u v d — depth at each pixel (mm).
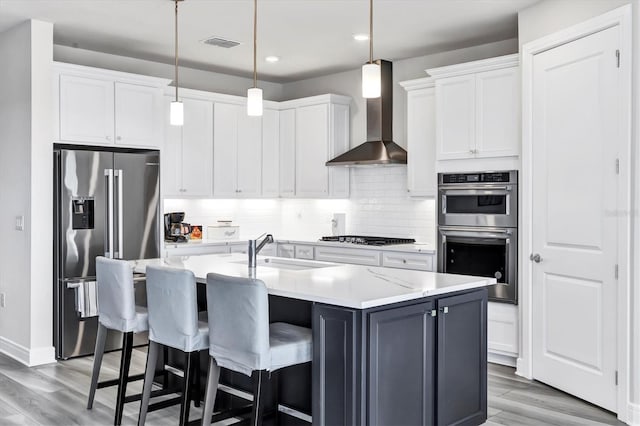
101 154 5145
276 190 6805
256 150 6609
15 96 4953
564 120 4031
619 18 3527
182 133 5969
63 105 4965
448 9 4520
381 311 2699
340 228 6512
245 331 2785
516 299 4625
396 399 2793
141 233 5410
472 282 3180
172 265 3938
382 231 6332
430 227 5910
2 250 5164
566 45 4000
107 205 5168
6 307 5117
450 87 5082
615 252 3602
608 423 3525
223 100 6301
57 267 4945
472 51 5602
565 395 4035
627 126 3486
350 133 6598
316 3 4395
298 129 6609
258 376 2773
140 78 5414
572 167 3963
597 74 3736
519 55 4539
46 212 4812
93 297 4059
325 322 2752
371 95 3291
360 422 2623
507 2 4340
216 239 6414
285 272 3562
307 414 3178
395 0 4316
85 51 5754
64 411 3742
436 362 3016
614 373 3617
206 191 6172
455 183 5051
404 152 5867
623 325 3525
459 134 5020
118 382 3693
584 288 3867
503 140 4723
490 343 4785
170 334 3217
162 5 4430
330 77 6832
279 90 7387
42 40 4781
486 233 4824
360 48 5656
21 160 4863
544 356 4258
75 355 5000
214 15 4672
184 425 3176
